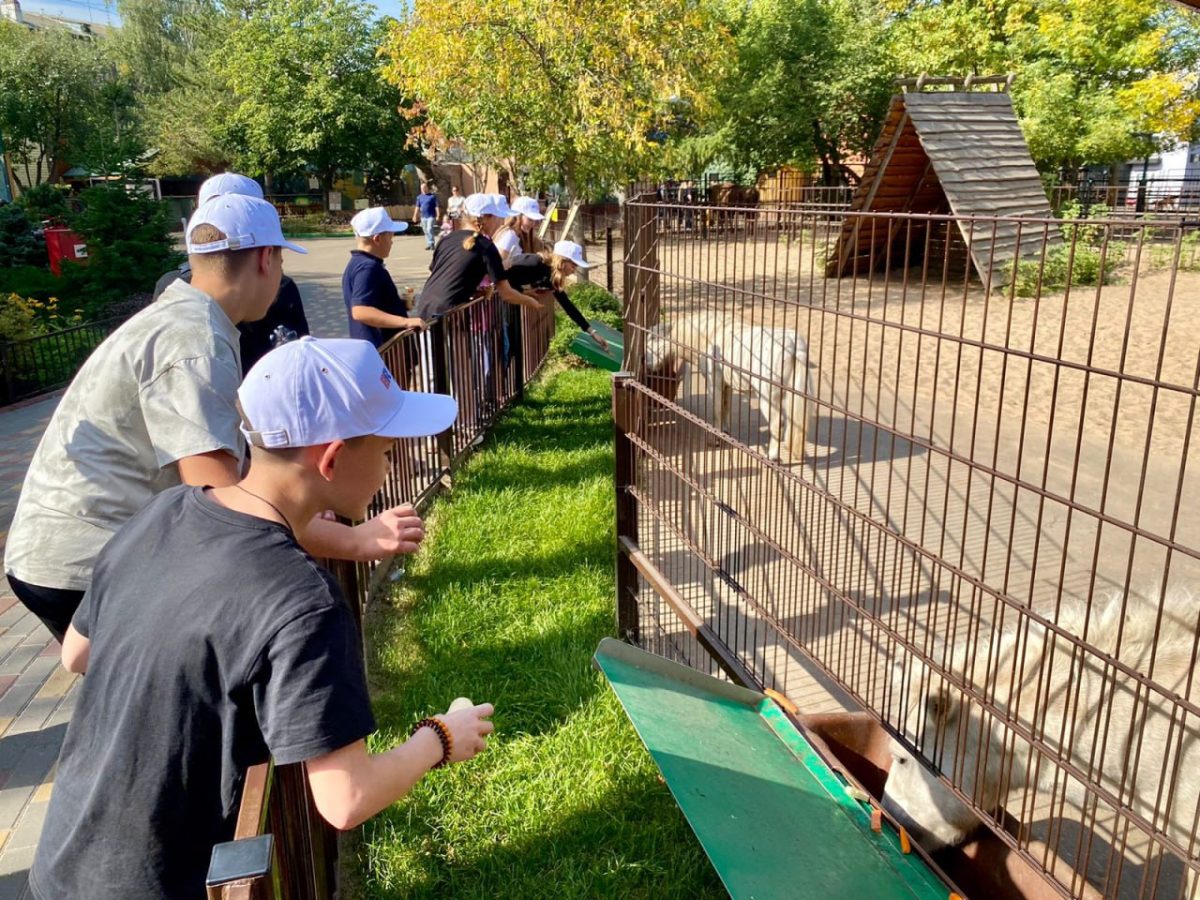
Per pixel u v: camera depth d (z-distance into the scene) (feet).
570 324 40.52
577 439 25.49
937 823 9.10
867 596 15.44
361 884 9.91
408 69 47.24
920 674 9.22
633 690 9.20
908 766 9.33
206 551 5.20
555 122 45.39
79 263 54.19
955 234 43.01
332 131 123.03
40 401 33.22
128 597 5.29
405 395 5.99
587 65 44.39
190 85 140.87
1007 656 8.94
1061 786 8.88
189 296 8.68
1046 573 16.83
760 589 14.99
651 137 57.67
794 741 9.67
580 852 10.10
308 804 7.72
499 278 23.95
